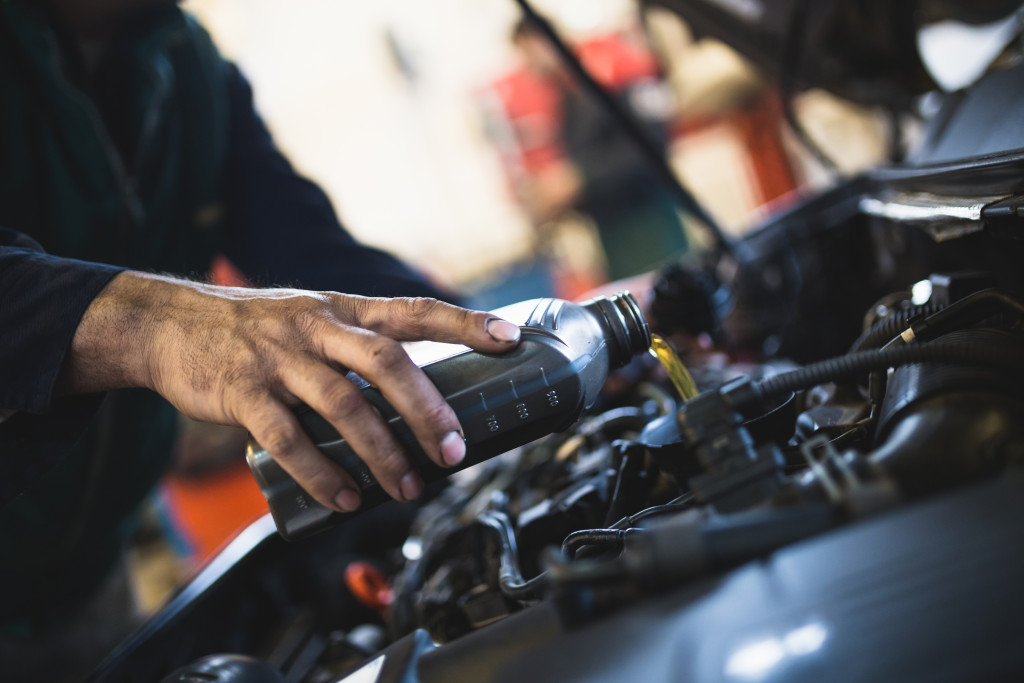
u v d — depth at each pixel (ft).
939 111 3.34
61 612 4.51
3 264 1.99
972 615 0.85
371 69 19.76
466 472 3.70
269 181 4.47
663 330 3.32
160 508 10.36
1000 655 0.81
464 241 19.79
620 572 1.09
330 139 20.27
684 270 3.44
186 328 1.74
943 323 1.58
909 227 2.77
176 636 2.75
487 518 2.11
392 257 4.21
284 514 1.66
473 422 1.60
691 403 1.29
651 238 15.98
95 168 3.69
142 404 4.25
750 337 4.06
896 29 3.99
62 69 3.62
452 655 1.30
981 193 1.99
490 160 19.17
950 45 4.58
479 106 17.08
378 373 1.55
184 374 1.71
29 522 3.98
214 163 4.36
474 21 18.80
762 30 4.50
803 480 1.20
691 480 1.24
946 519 0.96
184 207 4.35
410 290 3.94
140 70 3.86
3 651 4.28
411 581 2.46
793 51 4.25
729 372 2.70
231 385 1.64
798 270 3.89
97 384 1.92
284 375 1.61
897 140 4.54
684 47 14.75
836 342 3.74
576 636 1.12
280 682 1.93
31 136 3.53
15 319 1.89
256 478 1.65
